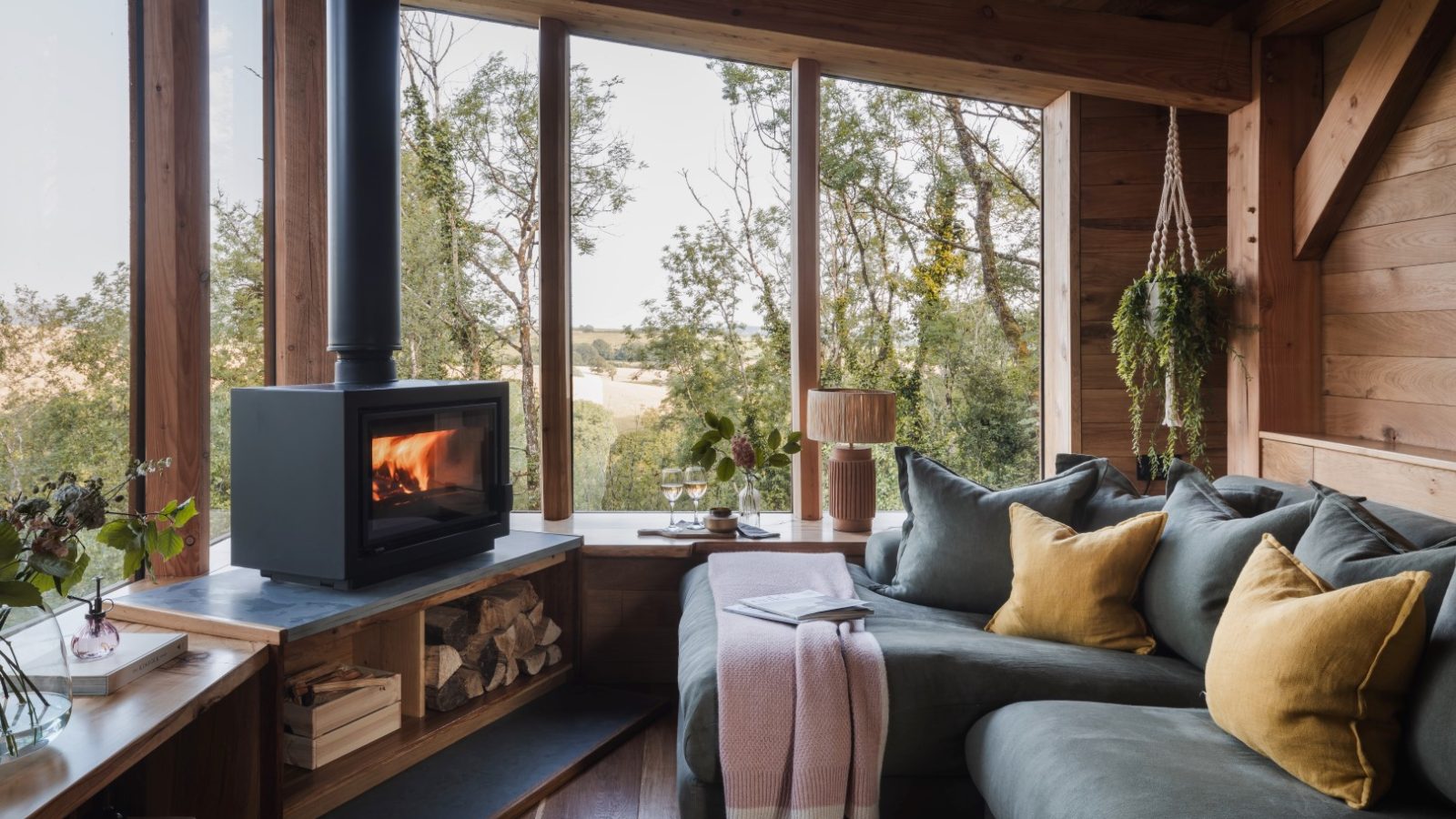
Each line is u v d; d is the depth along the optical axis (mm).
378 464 2754
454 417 3096
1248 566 1889
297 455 2709
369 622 2590
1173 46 3639
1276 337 3596
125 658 2072
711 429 3855
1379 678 1505
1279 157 3586
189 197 2768
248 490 2811
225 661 2191
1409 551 1790
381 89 3055
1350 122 3268
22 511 1725
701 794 2197
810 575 3061
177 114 2721
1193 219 3908
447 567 3012
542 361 3922
